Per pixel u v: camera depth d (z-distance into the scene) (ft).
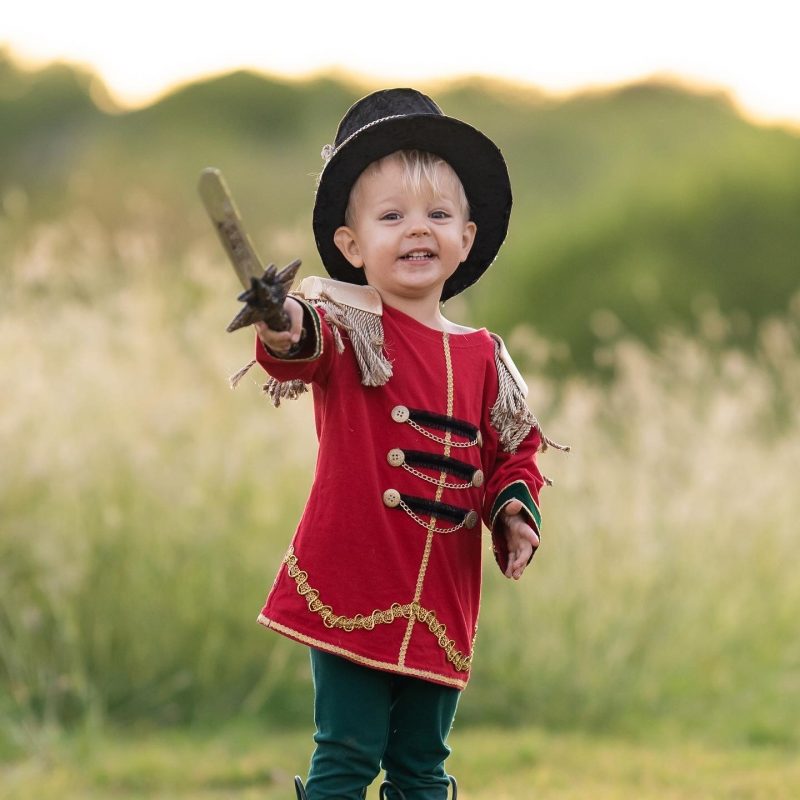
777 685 47.16
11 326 49.11
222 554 45.06
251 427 48.01
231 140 232.73
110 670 43.45
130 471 45.37
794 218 124.16
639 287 119.55
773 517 52.65
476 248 22.63
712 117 230.89
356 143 20.84
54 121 247.09
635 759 38.32
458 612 20.94
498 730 43.16
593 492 49.62
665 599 47.06
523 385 22.30
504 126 251.19
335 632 20.18
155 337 51.62
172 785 35.27
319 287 20.75
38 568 43.04
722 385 60.64
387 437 20.56
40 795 33.35
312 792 20.48
